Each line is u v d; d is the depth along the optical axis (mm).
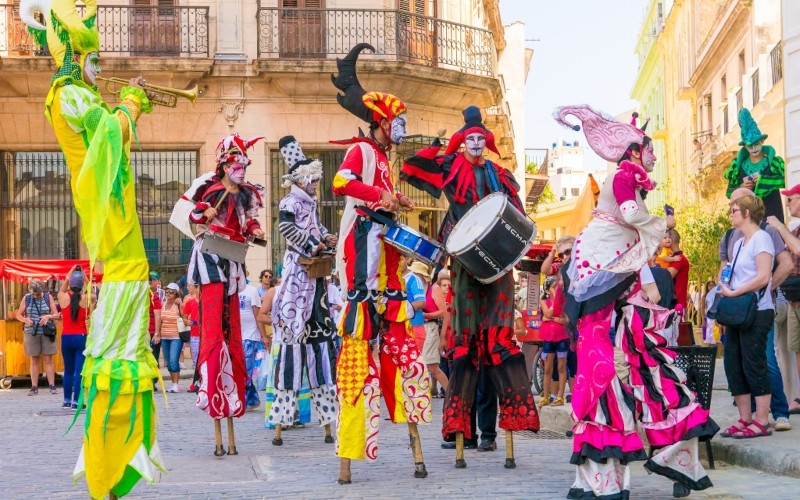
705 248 32094
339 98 8359
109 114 6633
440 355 13898
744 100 34719
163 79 25328
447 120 27625
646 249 6785
